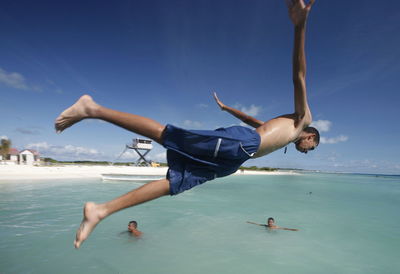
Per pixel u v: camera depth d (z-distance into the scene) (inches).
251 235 369.7
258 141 88.6
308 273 248.7
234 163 88.4
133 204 76.3
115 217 440.1
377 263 281.3
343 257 296.7
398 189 1493.6
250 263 265.9
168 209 541.3
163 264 253.1
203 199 729.0
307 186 1460.4
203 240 335.6
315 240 360.8
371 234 408.5
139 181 1051.3
